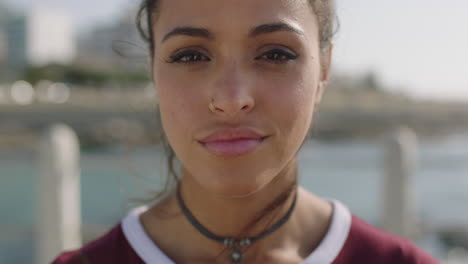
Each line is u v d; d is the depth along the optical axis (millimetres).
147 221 1139
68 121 19656
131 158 2139
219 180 872
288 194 1062
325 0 1073
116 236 1116
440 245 5000
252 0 887
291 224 1084
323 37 1084
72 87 30562
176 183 1160
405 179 3141
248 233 1037
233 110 848
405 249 1111
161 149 1396
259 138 876
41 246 2980
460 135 23000
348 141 21594
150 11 1078
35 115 19922
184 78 917
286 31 893
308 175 7430
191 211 1071
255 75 885
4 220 6219
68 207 2986
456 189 8844
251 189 876
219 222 1037
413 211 3291
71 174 3012
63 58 58688
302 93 915
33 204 7375
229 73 879
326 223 1134
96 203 6059
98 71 32844
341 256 1057
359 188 7199
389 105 18906
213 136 869
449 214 6672
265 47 900
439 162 12477
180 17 915
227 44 889
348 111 18156
